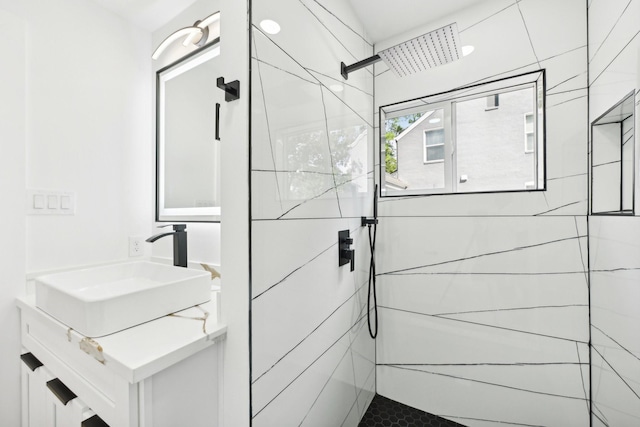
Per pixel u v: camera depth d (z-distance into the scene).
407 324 1.59
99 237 1.48
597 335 1.11
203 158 1.47
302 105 1.04
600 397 1.10
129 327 0.85
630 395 0.89
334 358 1.26
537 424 1.28
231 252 0.85
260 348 0.84
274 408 0.90
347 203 1.38
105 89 1.51
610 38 0.98
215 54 1.43
